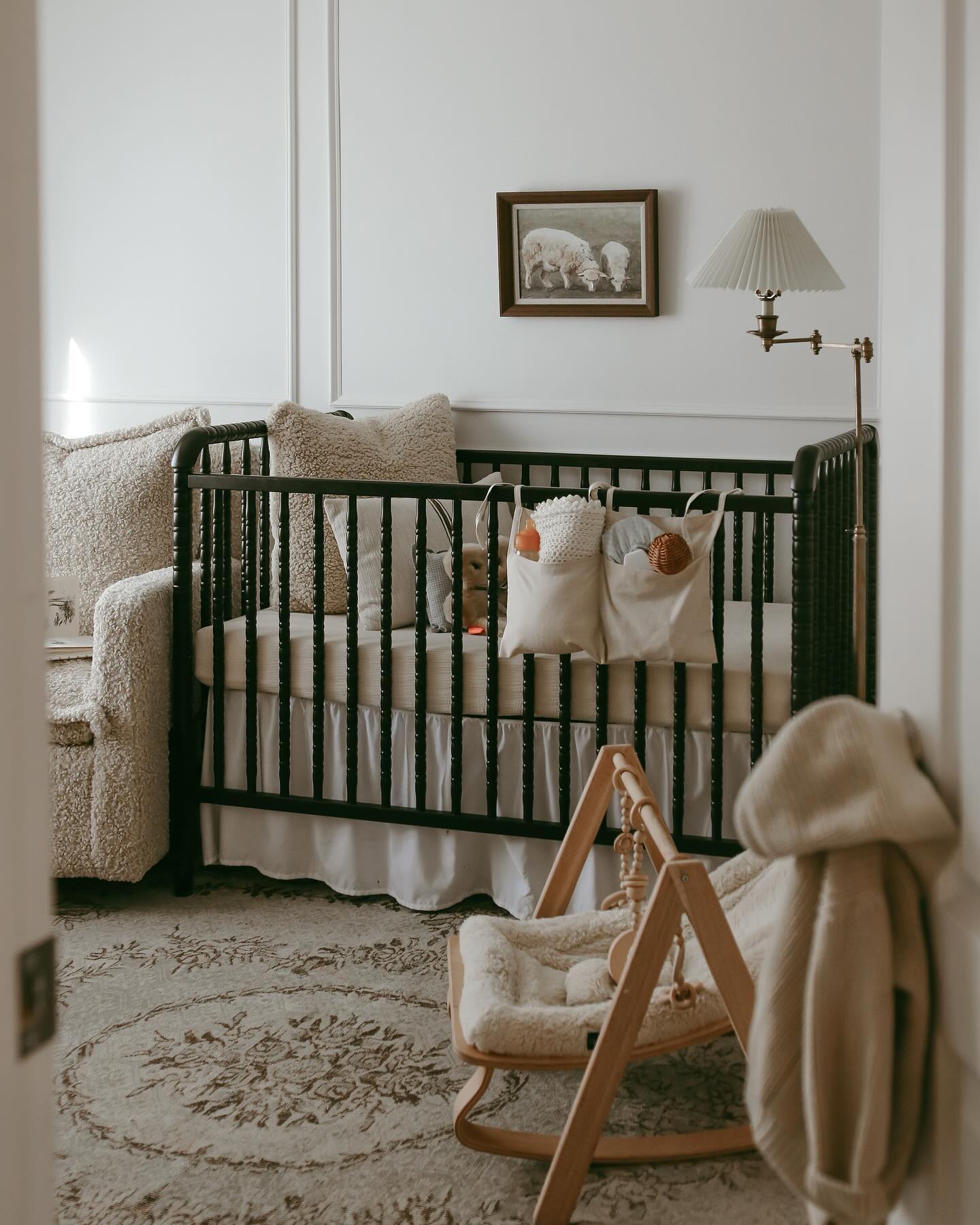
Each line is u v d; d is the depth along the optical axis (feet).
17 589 1.78
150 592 9.08
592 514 8.06
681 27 10.78
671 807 8.53
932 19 2.46
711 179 10.85
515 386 11.56
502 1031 5.56
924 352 2.54
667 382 11.17
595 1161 5.88
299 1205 5.61
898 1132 2.56
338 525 9.95
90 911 9.05
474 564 9.26
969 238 2.34
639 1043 5.64
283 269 12.13
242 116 12.08
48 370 13.00
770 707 8.25
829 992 2.52
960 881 2.42
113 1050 6.99
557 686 8.66
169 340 12.57
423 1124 6.28
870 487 10.49
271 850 9.52
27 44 1.76
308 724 9.36
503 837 8.97
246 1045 7.04
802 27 10.53
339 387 12.06
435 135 11.50
